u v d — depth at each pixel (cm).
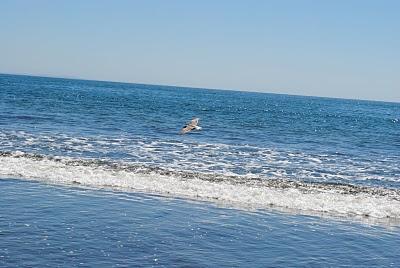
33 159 1962
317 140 4019
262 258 1018
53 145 2555
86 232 1095
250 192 1675
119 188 1617
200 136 3644
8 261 886
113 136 3212
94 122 4103
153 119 4953
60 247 982
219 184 1756
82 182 1655
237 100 16738
